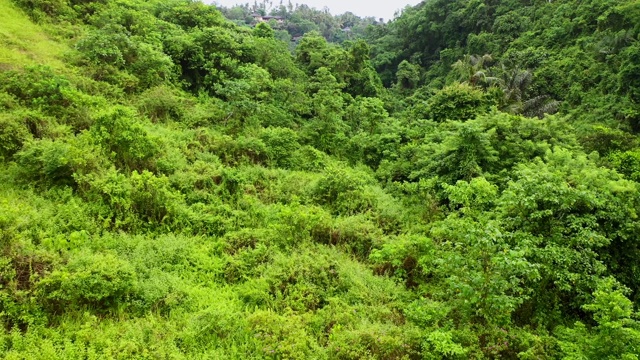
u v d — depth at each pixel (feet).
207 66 56.44
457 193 25.05
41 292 18.57
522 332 20.63
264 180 37.58
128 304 20.22
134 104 42.24
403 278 26.63
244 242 27.66
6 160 28.14
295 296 22.99
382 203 35.68
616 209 25.35
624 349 17.03
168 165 32.48
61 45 47.62
